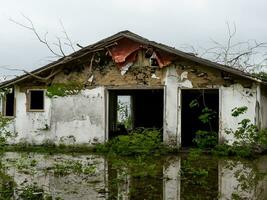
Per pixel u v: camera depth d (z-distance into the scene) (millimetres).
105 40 18484
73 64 19094
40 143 19234
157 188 10133
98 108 18906
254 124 17281
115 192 9664
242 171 12750
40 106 19547
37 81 19359
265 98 19438
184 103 22641
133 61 18750
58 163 14305
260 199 9047
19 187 10211
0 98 19500
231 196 9328
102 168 13281
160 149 17312
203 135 18344
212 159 15477
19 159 15281
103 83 18922
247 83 17500
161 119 24562
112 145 17969
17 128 19422
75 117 19047
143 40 18188
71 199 8961
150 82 18562
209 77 17953
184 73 18234
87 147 18812
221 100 17734
